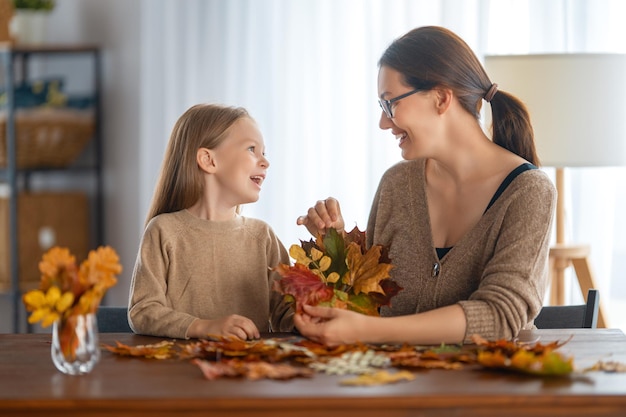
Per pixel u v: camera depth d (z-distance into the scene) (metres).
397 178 2.23
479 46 3.57
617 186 3.46
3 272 4.52
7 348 1.81
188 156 2.21
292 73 4.00
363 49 3.88
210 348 1.66
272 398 1.39
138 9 4.57
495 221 1.99
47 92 4.54
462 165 2.07
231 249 2.20
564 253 3.10
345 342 1.75
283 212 4.02
